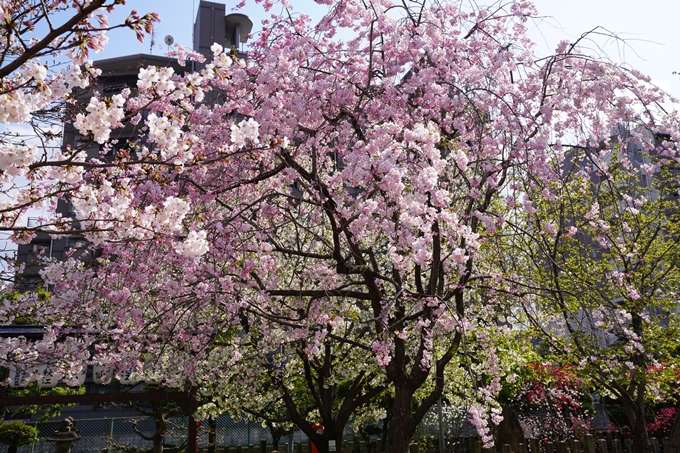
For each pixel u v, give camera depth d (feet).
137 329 26.02
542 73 25.02
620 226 30.14
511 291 26.27
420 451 38.78
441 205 19.95
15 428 49.01
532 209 22.31
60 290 24.21
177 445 52.65
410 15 22.95
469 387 34.40
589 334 27.94
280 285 29.91
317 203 21.80
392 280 23.72
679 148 24.30
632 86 23.89
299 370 36.01
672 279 30.50
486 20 25.81
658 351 28.60
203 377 31.86
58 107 17.85
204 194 21.18
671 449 29.22
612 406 43.06
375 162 18.92
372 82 24.38
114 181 16.70
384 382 33.14
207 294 23.25
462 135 23.91
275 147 17.54
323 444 32.30
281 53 21.77
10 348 25.09
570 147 25.52
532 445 29.50
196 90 14.26
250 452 43.68
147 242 21.47
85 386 62.08
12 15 13.12
